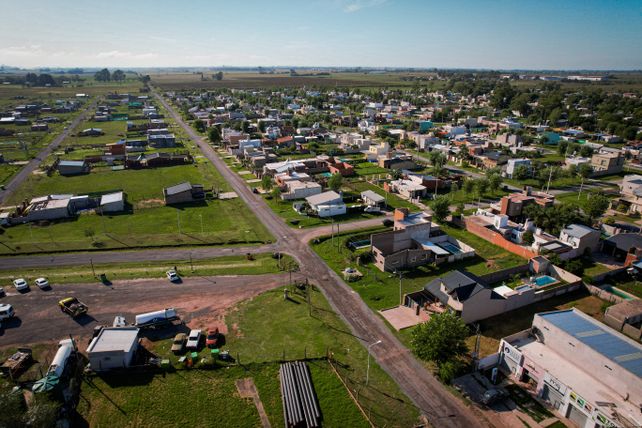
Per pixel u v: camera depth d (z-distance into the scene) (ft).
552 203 342.03
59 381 156.46
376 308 213.05
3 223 313.53
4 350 177.99
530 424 144.56
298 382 161.17
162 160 509.76
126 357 167.73
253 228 316.19
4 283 230.89
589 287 231.50
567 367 160.15
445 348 163.43
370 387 160.76
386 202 378.32
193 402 152.66
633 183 391.24
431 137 622.13
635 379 138.62
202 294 223.71
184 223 325.62
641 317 199.52
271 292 226.38
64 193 399.03
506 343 169.89
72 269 248.11
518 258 271.69
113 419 145.07
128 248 278.26
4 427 124.36
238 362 172.96
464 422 145.18
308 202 363.76
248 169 495.00
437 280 218.18
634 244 270.26
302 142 636.07
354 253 271.28
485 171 470.39
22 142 606.96
